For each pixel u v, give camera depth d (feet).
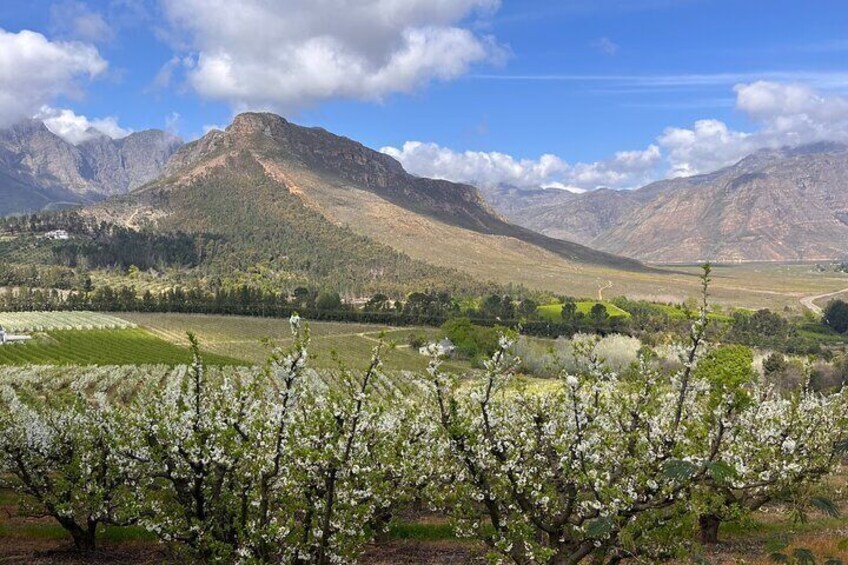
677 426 46.57
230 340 377.71
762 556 67.51
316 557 49.83
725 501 60.85
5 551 69.62
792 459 60.13
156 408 54.34
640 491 44.80
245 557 46.42
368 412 49.24
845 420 64.85
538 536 54.08
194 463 48.78
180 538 50.08
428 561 70.08
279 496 50.01
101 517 66.54
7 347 329.93
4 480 82.12
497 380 48.98
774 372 195.93
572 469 46.16
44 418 72.33
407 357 308.81
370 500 56.65
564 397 50.55
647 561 44.83
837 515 39.22
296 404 50.70
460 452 48.06
